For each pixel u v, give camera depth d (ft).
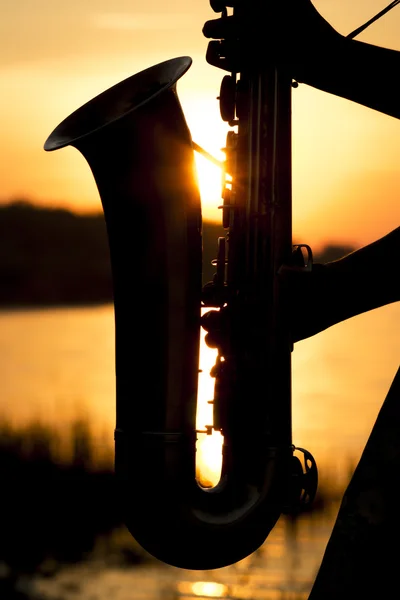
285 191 22.22
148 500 21.29
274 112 22.18
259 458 21.90
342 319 21.65
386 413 18.90
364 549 18.66
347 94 21.74
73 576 41.09
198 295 21.58
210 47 22.38
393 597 18.57
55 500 48.03
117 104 22.39
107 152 21.65
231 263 22.44
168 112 21.52
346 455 62.59
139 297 21.49
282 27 21.50
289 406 22.12
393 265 20.75
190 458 21.42
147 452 21.24
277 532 45.47
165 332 21.35
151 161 21.49
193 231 21.52
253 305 22.15
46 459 52.16
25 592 39.52
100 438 55.11
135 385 21.40
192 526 21.40
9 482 50.11
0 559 42.57
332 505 48.62
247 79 22.39
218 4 22.15
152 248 21.45
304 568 40.55
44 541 44.52
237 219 22.45
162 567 41.75
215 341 22.31
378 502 18.65
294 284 21.57
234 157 22.57
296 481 21.93
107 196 21.80
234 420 22.03
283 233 22.15
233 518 21.66
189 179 21.56
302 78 22.12
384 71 21.22
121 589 39.29
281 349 22.02
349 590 18.71
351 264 21.09
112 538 44.91
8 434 56.34
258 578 39.65
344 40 21.43
